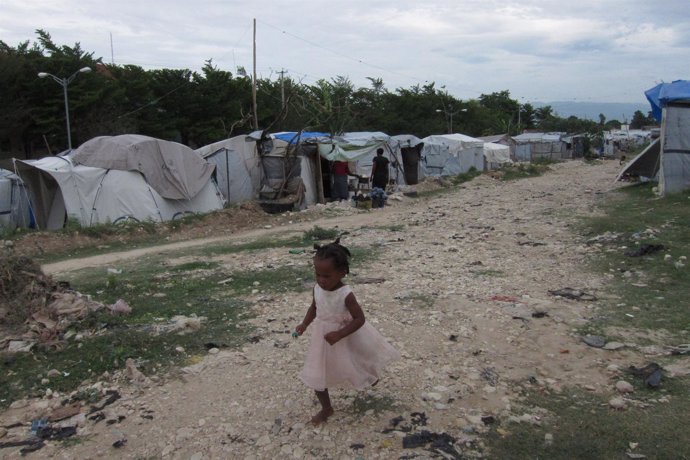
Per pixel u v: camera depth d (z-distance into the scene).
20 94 32.84
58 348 5.21
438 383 4.46
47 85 32.66
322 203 20.34
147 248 12.87
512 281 7.64
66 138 34.22
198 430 3.82
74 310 5.99
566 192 20.86
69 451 3.62
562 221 13.10
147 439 3.73
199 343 5.38
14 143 35.25
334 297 3.77
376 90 61.97
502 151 38.22
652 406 3.99
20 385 4.57
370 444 3.60
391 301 6.68
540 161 44.50
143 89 38.31
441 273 8.22
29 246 12.50
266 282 8.00
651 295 6.67
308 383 3.76
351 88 56.62
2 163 18.38
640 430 3.67
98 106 35.25
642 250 8.67
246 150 20.22
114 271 9.46
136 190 15.53
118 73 40.19
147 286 7.93
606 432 3.66
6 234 13.11
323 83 44.47
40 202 15.61
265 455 3.52
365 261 9.36
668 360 4.80
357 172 24.64
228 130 41.53
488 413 3.98
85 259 11.56
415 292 7.07
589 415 3.91
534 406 4.09
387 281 7.76
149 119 38.50
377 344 3.95
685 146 15.36
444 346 5.24
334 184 20.98
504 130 78.44
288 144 19.66
